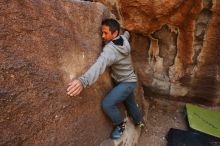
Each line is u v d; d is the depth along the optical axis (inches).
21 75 54.5
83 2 79.3
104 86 84.0
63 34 67.9
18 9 57.4
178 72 120.2
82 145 70.3
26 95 54.9
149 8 96.0
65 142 63.7
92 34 80.2
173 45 114.0
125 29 104.7
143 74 125.0
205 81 120.5
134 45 118.7
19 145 52.6
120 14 100.1
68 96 65.6
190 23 105.1
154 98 130.7
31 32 59.2
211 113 121.1
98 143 78.7
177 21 103.0
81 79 66.7
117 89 83.6
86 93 73.6
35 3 61.8
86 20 78.5
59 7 69.0
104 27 78.7
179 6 96.7
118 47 77.2
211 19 103.0
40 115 57.4
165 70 121.9
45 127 58.5
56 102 61.8
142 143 106.3
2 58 51.9
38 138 56.7
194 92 125.3
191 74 119.7
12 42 54.6
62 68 65.6
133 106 97.0
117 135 85.9
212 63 114.7
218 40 107.4
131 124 100.6
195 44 111.3
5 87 51.3
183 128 117.5
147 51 119.3
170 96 128.5
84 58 74.3
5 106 50.8
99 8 84.7
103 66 72.7
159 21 103.0
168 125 118.6
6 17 54.6
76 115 68.6
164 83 125.2
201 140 105.6
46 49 61.9
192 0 96.2
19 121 53.0
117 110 83.5
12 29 55.2
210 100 126.0
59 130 62.2
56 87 62.4
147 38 115.1
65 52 67.4
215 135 109.7
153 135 111.7
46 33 63.0
